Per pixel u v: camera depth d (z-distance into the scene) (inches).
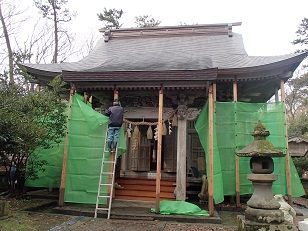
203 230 262.2
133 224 279.1
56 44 944.3
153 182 411.8
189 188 451.2
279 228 221.5
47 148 375.2
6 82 357.7
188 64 387.9
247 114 398.3
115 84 356.2
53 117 374.3
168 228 267.0
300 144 848.9
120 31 689.0
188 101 379.2
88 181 336.5
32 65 495.8
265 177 239.9
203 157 481.7
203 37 634.2
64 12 931.3
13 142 275.9
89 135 349.4
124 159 493.0
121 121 344.5
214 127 363.9
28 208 330.6
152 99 412.8
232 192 380.5
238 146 386.0
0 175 449.4
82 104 356.2
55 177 399.5
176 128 492.4
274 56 450.0
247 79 419.5
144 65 398.6
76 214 313.6
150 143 505.0
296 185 380.8
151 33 671.1
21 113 318.7
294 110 1369.3
